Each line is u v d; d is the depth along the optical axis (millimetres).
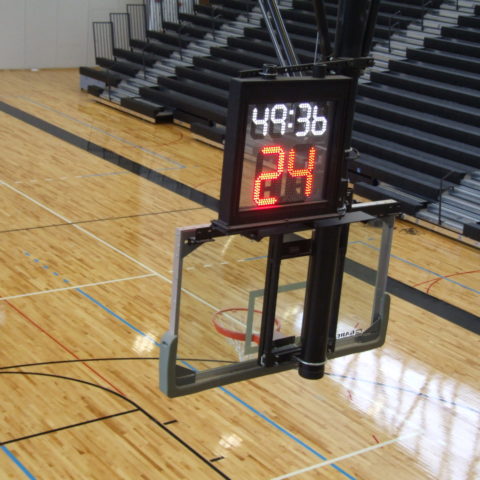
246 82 2945
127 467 5371
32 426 5742
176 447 5641
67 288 8094
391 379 6867
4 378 6352
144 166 12602
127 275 8547
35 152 12789
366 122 12539
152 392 6336
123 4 20359
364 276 3873
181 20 18734
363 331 3951
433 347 7508
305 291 3533
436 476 5609
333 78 3164
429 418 6332
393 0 15195
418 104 12555
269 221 3189
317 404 6379
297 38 15531
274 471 5473
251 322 3498
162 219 10344
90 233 9633
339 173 3309
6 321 7289
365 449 5844
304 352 3539
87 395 6211
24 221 9820
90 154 12977
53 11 19547
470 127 11781
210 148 14016
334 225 3344
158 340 7203
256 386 6555
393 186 11414
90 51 20328
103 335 7195
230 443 5750
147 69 17312
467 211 10602
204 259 3312
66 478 5199
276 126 3105
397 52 14039
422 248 9977
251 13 17562
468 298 8648
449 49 13469
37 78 18672
